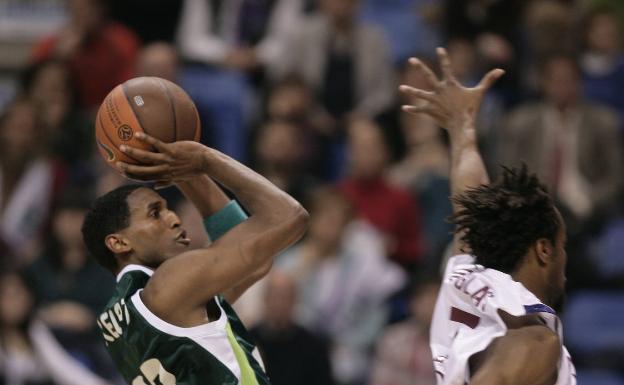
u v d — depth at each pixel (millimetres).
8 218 21922
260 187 9141
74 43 23984
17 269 20031
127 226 9484
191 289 8922
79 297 19953
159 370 9000
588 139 22938
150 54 22969
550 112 23016
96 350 19391
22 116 22234
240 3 25625
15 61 27875
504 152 22875
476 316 8914
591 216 22578
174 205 19578
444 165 22391
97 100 23859
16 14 28359
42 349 18906
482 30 25219
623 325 22375
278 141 21828
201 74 25594
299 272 20609
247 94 25438
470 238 9133
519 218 8984
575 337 22281
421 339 19141
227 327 9219
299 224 9109
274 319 19047
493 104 24016
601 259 22391
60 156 22578
